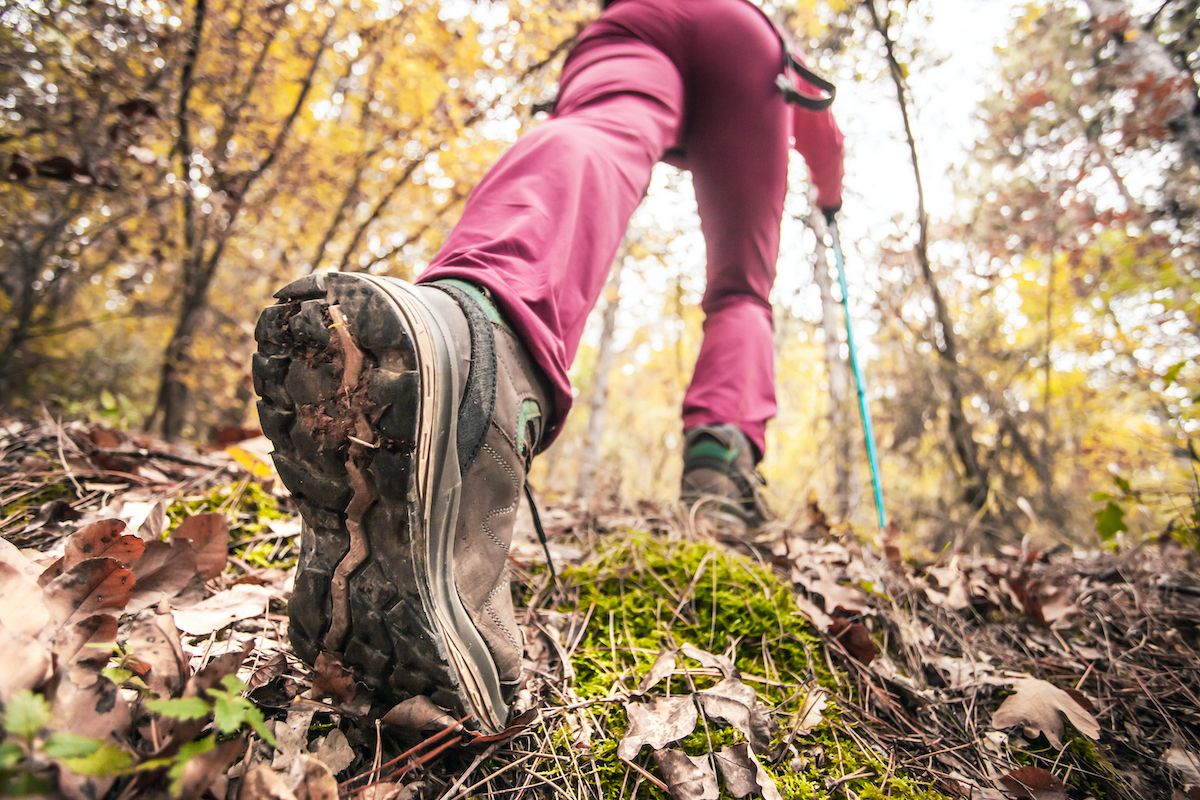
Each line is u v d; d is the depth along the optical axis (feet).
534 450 2.99
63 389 17.79
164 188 10.61
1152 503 5.99
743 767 2.67
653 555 4.55
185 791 1.64
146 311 16.02
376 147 15.20
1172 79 15.06
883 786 2.82
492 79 15.52
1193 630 4.49
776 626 3.91
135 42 8.27
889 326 14.53
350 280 2.14
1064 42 18.75
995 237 21.04
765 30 4.91
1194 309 14.65
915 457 14.42
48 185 9.34
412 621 2.16
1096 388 18.16
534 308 2.80
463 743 2.40
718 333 5.82
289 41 12.35
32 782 1.33
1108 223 18.61
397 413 2.07
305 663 2.46
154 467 4.95
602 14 4.59
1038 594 4.70
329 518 2.27
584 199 3.20
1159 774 3.19
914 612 4.41
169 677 1.97
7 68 7.27
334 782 1.85
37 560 2.73
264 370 2.22
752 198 5.29
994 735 3.32
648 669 3.33
